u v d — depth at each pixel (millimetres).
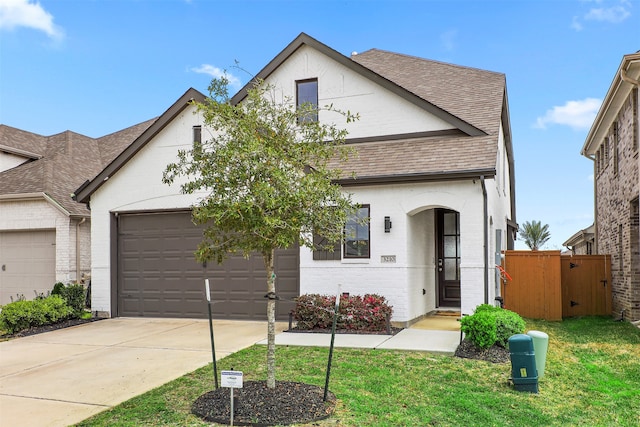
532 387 6625
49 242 16531
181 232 13320
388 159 11555
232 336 10398
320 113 12812
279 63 13062
